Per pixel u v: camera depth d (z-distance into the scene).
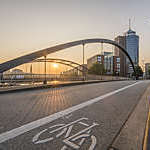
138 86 15.04
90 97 7.75
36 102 6.29
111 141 2.56
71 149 2.28
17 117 4.04
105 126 3.34
